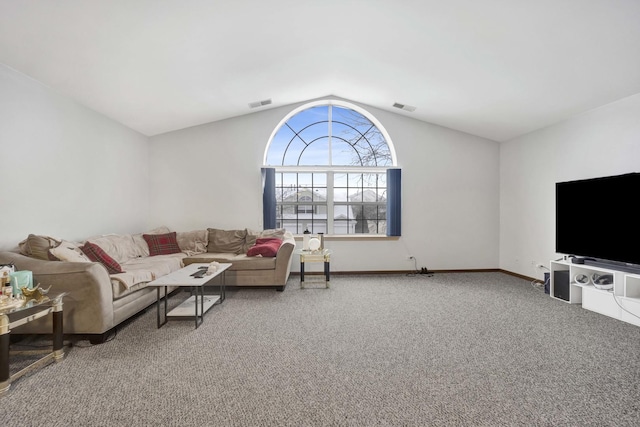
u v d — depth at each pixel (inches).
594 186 139.1
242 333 109.8
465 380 78.4
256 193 214.1
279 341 102.9
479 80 151.8
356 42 140.6
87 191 152.9
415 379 78.9
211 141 212.7
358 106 221.8
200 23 110.7
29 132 120.5
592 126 153.4
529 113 170.1
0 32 95.3
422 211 221.9
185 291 170.9
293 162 229.5
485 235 225.0
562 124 171.2
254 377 79.9
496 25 110.5
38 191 124.5
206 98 175.6
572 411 65.7
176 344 100.5
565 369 83.7
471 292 167.3
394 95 191.6
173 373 81.8
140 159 200.2
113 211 173.2
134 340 103.8
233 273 168.2
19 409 66.5
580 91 138.6
